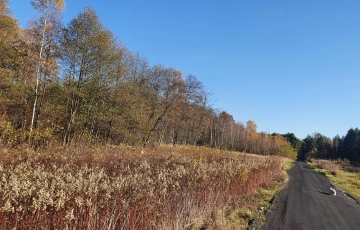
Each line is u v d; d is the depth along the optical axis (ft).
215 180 25.77
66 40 59.16
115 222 13.29
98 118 65.87
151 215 15.57
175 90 99.91
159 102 97.96
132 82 80.38
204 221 19.97
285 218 25.02
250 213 24.35
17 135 41.60
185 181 21.15
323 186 53.52
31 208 11.25
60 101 62.18
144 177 18.58
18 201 11.25
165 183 17.39
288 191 41.24
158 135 113.50
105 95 66.74
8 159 23.06
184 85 101.81
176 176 20.52
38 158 23.94
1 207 10.27
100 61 61.21
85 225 12.32
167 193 17.58
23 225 10.86
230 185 28.96
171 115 101.96
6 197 10.92
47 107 61.05
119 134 77.71
